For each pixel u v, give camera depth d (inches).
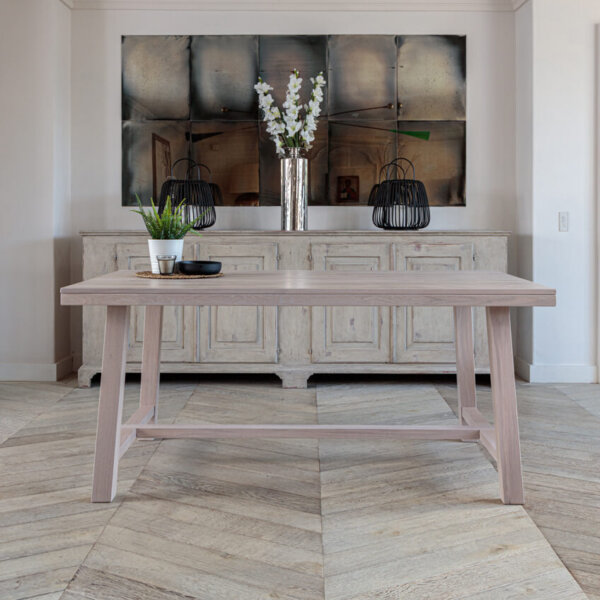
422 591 64.2
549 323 156.9
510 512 82.7
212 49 166.9
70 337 170.6
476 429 98.6
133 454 104.7
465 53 167.0
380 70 167.3
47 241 157.9
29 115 156.6
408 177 168.7
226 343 152.8
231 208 169.5
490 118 167.8
